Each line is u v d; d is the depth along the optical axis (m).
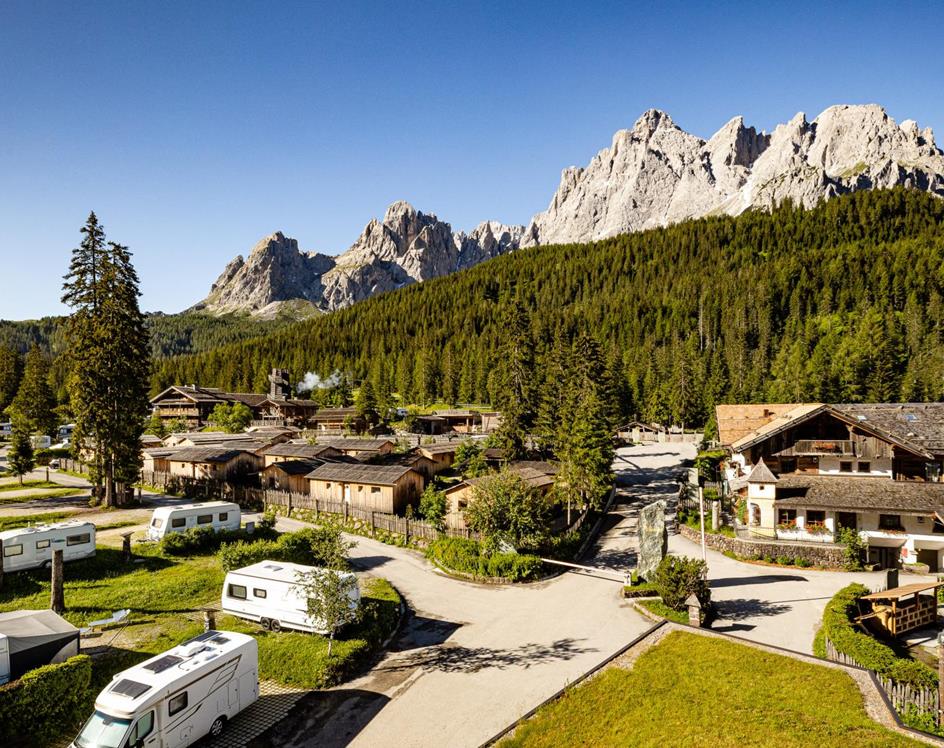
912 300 147.75
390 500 47.62
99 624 25.31
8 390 116.31
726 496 49.38
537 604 29.92
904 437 40.72
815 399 105.62
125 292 48.56
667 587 27.22
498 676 21.73
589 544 42.47
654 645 22.66
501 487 36.59
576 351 75.31
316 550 27.36
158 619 26.14
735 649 21.75
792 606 28.56
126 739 14.41
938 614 26.58
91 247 48.31
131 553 35.16
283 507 51.06
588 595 31.17
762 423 53.00
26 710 16.94
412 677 21.81
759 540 37.59
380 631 25.20
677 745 15.45
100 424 48.16
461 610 29.19
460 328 198.12
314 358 182.50
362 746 17.28
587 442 49.00
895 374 105.94
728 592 31.09
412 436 95.50
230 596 26.22
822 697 17.59
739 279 194.88
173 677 16.14
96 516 46.19
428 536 40.41
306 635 24.36
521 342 72.56
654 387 125.88
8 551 29.86
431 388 146.88
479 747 16.52
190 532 37.12
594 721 17.17
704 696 18.05
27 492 55.84
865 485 37.91
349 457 64.25
